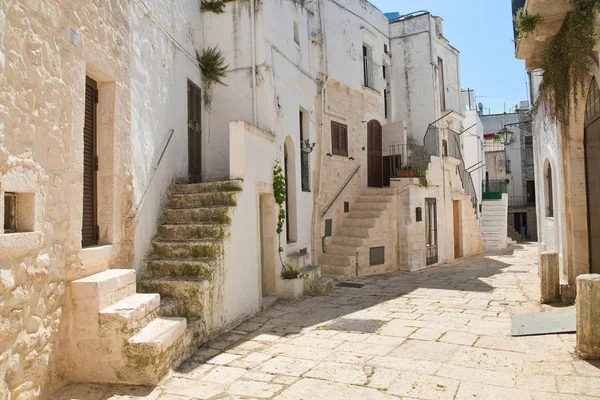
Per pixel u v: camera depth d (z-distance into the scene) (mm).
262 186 7750
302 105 10344
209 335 5613
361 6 13328
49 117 3873
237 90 8531
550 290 7352
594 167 6887
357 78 12828
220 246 6023
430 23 14922
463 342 5406
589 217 7219
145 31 6230
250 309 6953
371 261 11688
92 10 4719
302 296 8578
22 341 3443
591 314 4551
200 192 7012
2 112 3268
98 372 4148
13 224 3510
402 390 4012
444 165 14984
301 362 4805
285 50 9352
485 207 23250
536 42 6637
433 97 14773
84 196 4902
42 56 3775
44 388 3771
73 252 4254
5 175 3287
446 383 4145
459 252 16344
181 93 7551
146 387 4086
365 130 13297
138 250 5832
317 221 11086
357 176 12922
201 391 4043
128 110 5637
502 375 4293
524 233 31172
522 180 30812
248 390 4070
